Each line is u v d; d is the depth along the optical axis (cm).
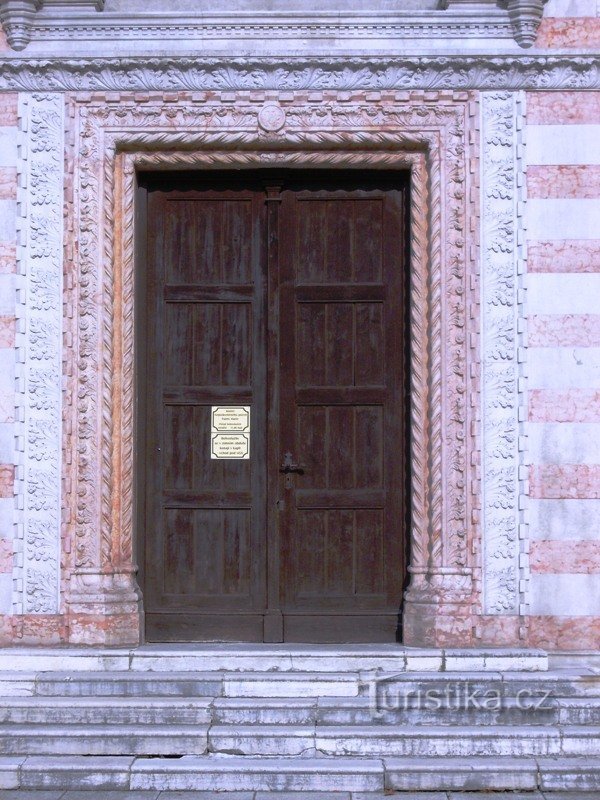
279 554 896
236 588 897
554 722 786
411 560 879
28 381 866
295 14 865
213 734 762
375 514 899
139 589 880
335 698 794
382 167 895
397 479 899
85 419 866
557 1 870
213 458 902
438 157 871
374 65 868
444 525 857
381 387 902
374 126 873
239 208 911
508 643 850
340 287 905
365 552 897
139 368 902
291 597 895
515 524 856
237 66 869
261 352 905
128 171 885
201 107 874
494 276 865
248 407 904
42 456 865
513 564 855
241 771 736
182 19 868
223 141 875
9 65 869
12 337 868
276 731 764
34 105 877
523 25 859
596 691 800
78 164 874
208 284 908
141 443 900
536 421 859
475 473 859
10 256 871
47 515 863
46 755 760
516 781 735
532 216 866
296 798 722
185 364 906
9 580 861
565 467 856
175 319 909
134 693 803
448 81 870
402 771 736
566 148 869
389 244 907
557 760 750
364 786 734
